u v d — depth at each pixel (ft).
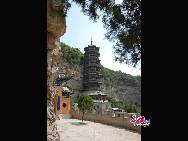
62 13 38.88
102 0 35.01
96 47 267.59
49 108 47.06
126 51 32.76
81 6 36.24
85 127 115.34
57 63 54.03
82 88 270.67
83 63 280.92
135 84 422.82
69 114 168.45
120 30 33.37
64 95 174.91
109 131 103.04
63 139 82.28
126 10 32.96
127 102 379.96
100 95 241.14
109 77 418.92
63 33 45.55
